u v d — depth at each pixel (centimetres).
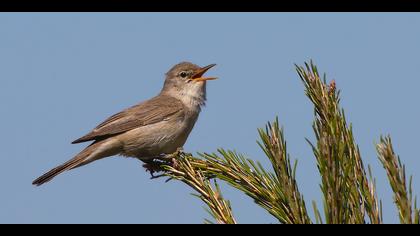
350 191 725
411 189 637
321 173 685
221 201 807
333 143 705
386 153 647
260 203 804
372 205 703
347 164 754
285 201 760
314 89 866
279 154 766
